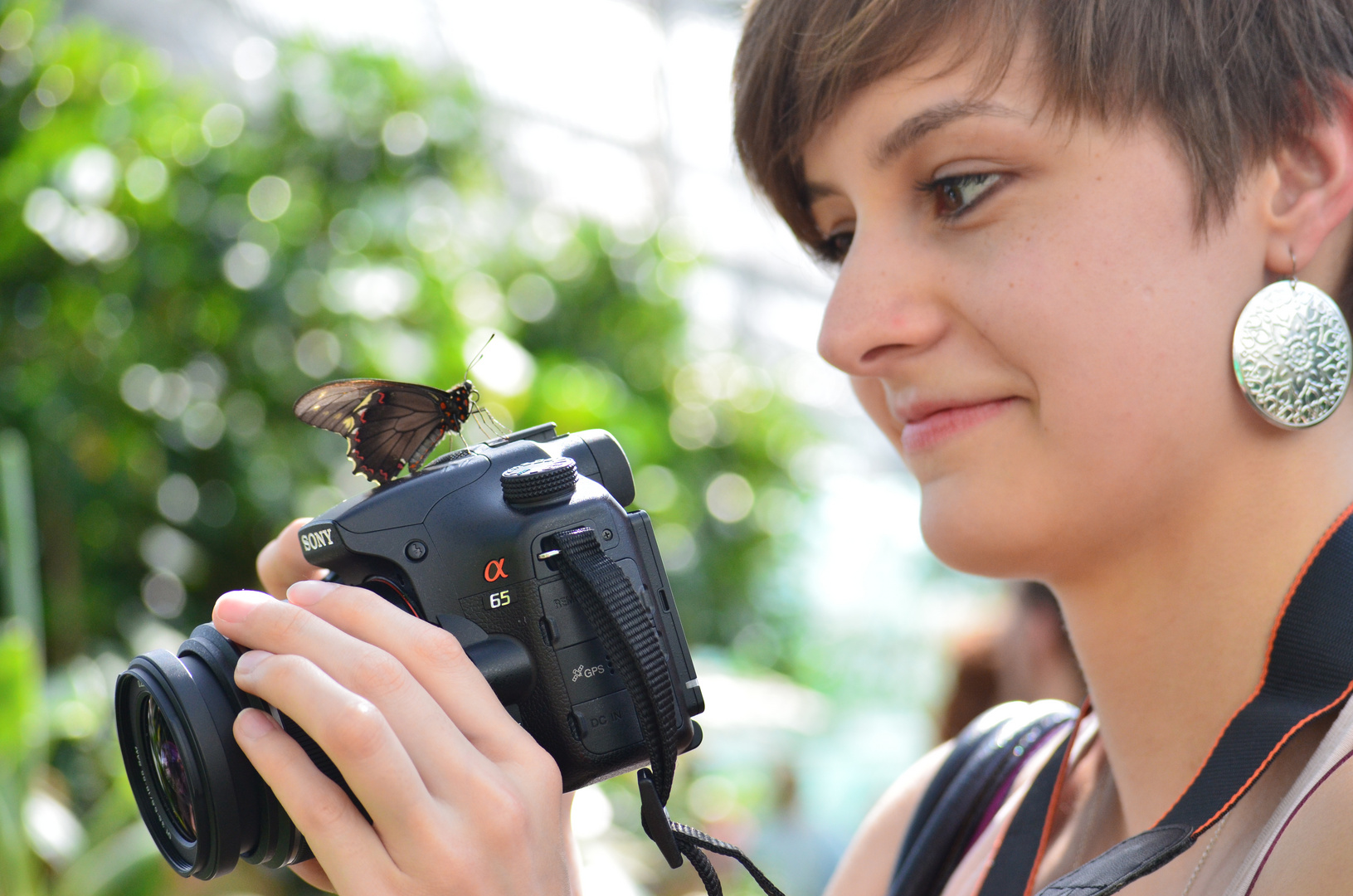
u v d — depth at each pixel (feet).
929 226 3.15
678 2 18.49
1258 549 2.99
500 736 2.86
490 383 11.32
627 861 10.87
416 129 12.60
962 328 3.11
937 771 4.14
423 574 3.18
